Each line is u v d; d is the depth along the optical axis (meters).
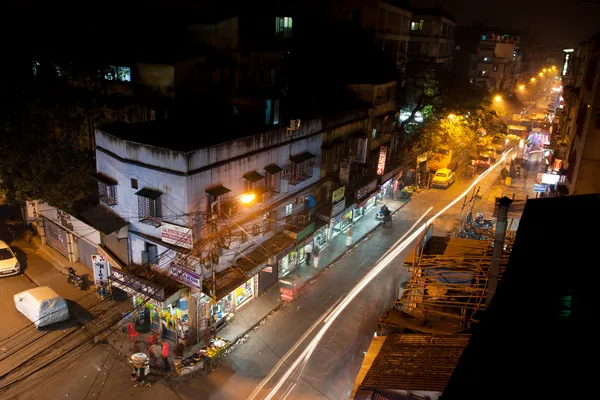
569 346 7.73
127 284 23.23
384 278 31.56
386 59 48.66
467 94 54.59
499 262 14.39
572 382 6.86
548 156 40.59
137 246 24.25
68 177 27.62
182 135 25.48
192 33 37.19
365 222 41.31
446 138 50.03
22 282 28.67
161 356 22.39
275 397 20.48
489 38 92.06
